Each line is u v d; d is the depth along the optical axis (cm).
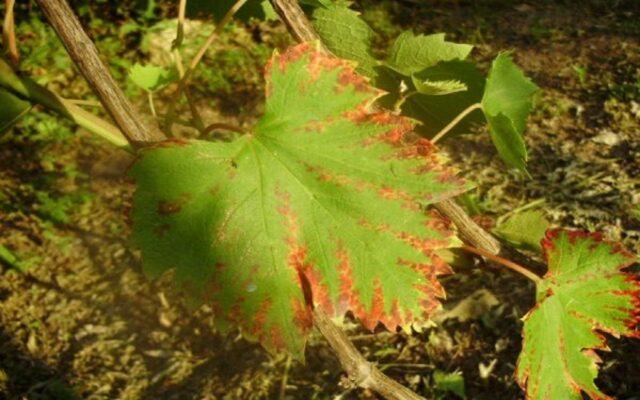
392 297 27
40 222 105
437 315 90
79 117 29
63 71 131
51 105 29
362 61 35
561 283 33
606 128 121
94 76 27
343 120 28
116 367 87
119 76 130
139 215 27
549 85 133
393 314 27
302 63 28
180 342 90
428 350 87
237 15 41
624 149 116
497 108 33
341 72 28
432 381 83
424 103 37
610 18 156
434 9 158
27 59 131
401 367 85
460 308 90
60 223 105
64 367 87
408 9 157
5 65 28
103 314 93
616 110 125
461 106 36
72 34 26
